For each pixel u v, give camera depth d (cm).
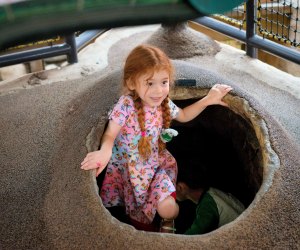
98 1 21
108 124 146
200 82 163
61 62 327
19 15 20
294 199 116
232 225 108
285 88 239
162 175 153
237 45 377
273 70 258
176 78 163
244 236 106
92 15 21
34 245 139
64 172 137
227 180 184
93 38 296
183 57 271
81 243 113
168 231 145
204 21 290
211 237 105
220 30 280
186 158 199
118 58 280
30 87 249
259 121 142
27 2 20
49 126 209
